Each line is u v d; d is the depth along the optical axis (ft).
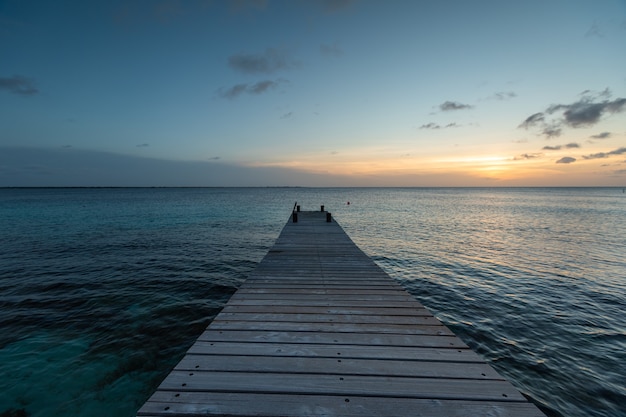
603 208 137.69
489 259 42.78
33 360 16.61
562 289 29.94
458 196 289.74
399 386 7.54
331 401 6.96
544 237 60.49
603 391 14.88
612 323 22.31
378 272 19.99
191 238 58.18
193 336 19.72
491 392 7.32
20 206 139.23
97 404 13.44
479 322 22.56
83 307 24.25
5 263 38.47
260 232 66.44
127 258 41.68
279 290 16.06
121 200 200.34
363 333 10.75
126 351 17.76
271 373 8.04
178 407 6.63
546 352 18.43
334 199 228.63
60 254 43.80
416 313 12.80
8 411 12.87
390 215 105.70
